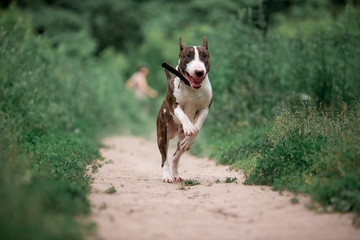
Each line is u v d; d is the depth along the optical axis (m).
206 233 4.25
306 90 10.80
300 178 6.10
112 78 22.94
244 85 12.22
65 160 8.09
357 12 12.86
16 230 3.35
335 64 10.88
